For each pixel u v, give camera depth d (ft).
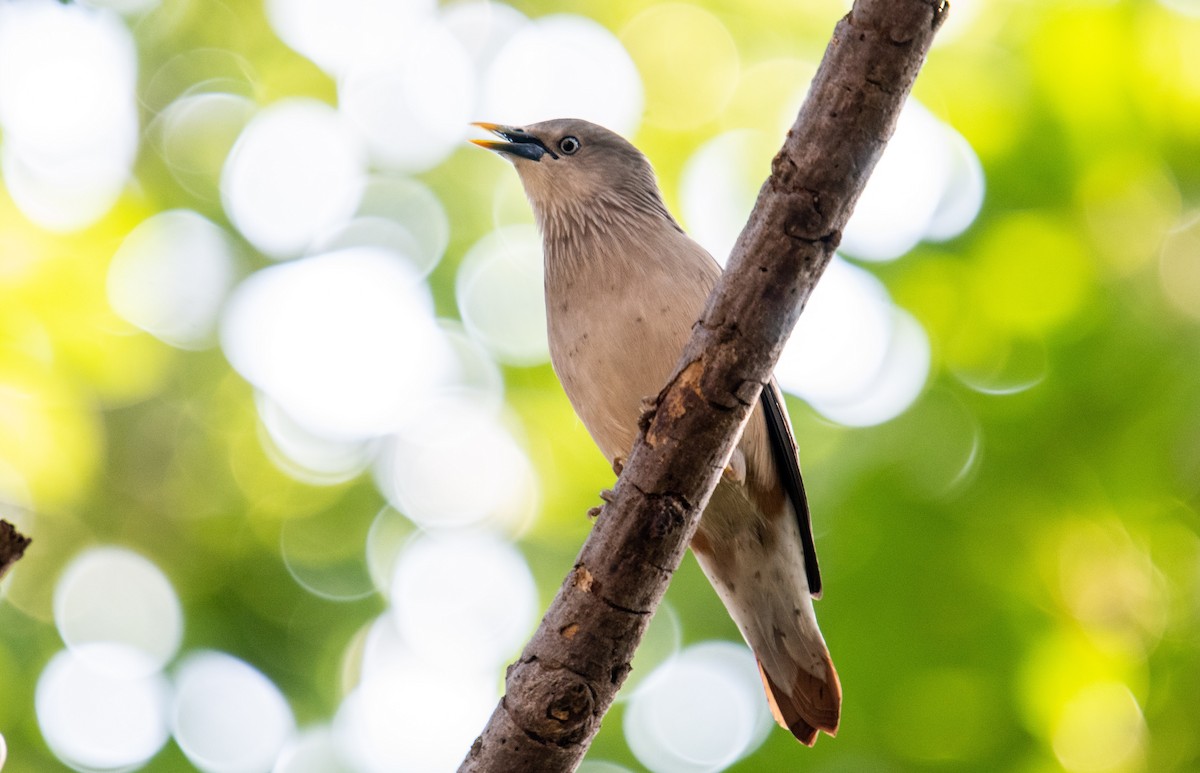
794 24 46.91
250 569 40.81
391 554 41.37
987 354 35.09
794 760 34.06
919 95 37.63
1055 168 35.53
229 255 44.34
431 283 44.68
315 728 38.19
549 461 42.68
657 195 31.99
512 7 48.24
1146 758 32.48
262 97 46.73
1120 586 33.40
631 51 47.37
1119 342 33.83
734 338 18.94
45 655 38.37
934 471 34.12
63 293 41.45
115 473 41.24
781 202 18.69
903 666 33.45
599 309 28.35
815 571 29.76
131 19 46.39
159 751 36.91
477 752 19.33
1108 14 36.09
